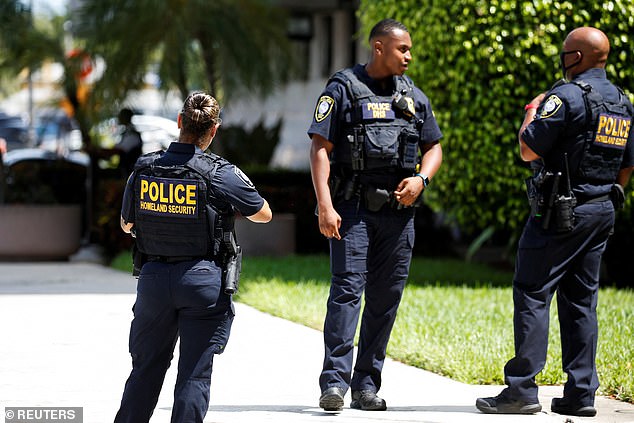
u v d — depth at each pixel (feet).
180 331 26.58
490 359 39.91
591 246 32.40
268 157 106.73
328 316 32.09
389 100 32.09
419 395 35.50
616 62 59.52
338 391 31.45
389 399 34.83
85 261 85.35
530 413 32.32
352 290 31.96
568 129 31.50
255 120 133.69
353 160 31.73
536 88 60.34
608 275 69.67
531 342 31.91
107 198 85.81
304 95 120.16
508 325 48.32
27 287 65.51
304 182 93.76
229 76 96.63
